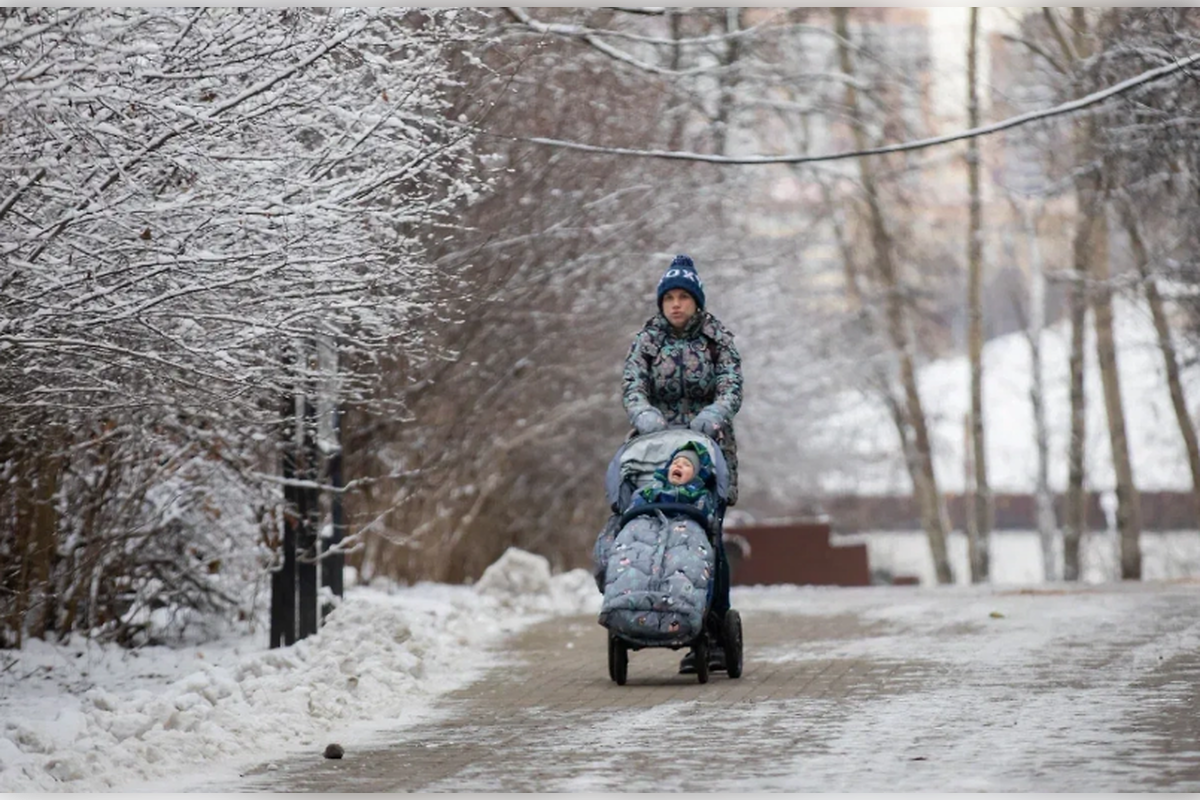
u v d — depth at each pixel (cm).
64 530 3797
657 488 3341
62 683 3541
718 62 8238
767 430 10425
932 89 11775
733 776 2353
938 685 3180
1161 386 10688
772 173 9569
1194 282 8188
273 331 3041
